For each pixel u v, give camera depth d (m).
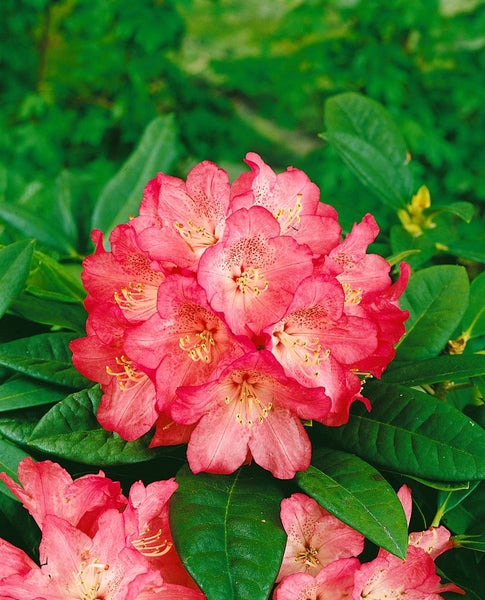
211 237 0.70
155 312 0.67
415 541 0.71
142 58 2.35
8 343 0.75
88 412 0.71
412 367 0.75
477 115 2.31
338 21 2.63
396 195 0.91
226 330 0.67
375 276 0.72
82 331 0.79
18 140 2.29
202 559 0.64
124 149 2.38
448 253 0.91
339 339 0.68
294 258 0.67
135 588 0.62
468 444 0.69
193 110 2.37
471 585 0.74
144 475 0.73
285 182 0.71
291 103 2.34
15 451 0.72
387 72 2.25
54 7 2.43
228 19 2.99
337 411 0.68
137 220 0.69
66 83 2.38
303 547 0.69
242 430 0.68
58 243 0.92
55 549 0.64
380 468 0.71
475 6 2.38
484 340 0.88
